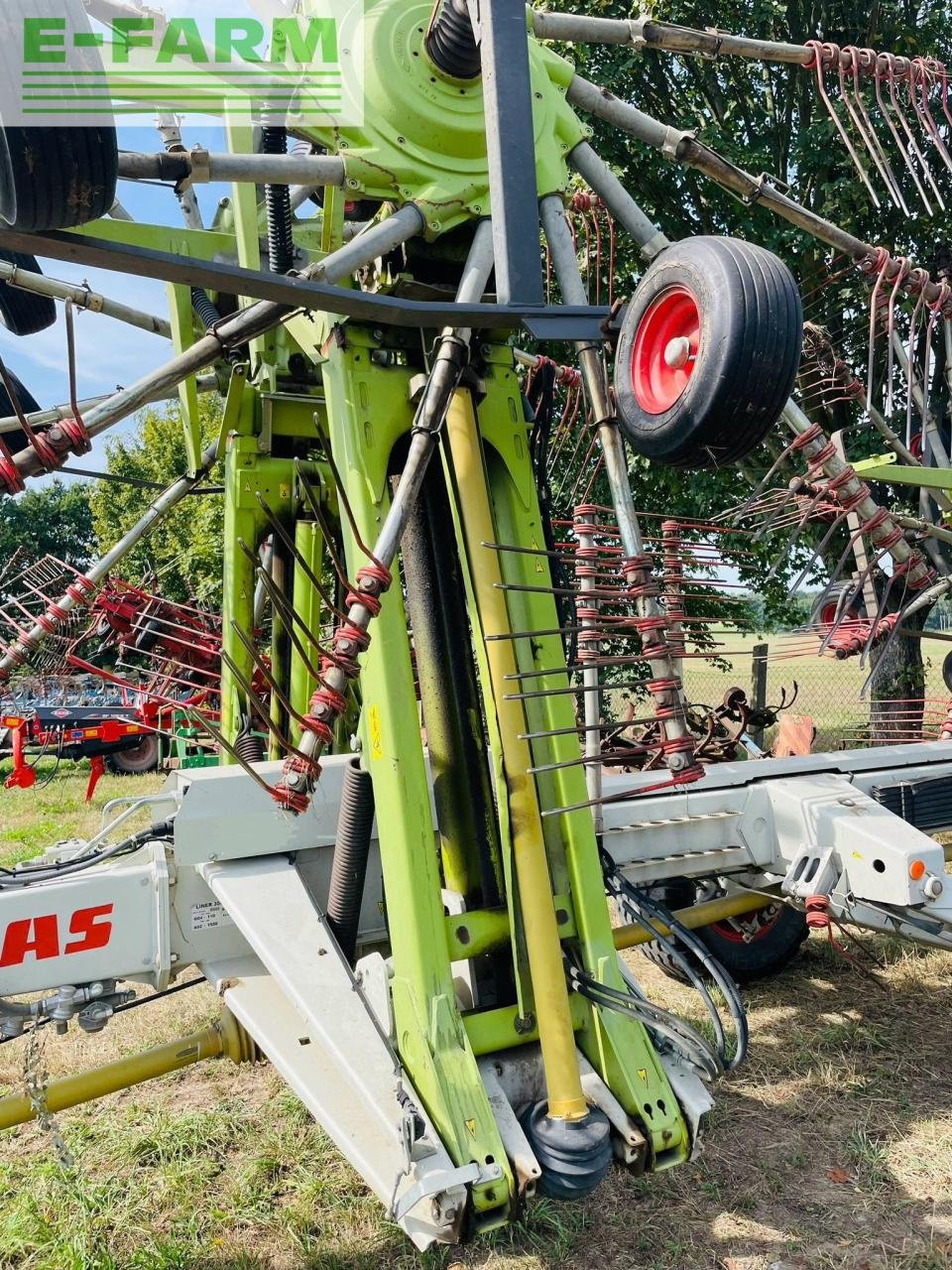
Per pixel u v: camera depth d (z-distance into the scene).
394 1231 2.83
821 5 7.45
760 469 6.83
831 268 7.30
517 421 2.80
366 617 2.10
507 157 2.04
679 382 2.30
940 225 7.29
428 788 2.45
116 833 8.01
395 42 2.56
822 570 7.45
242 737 4.17
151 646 6.48
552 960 2.30
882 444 6.79
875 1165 3.06
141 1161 3.24
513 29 2.06
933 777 3.99
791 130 7.84
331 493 4.24
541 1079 2.40
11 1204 3.01
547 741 2.64
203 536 14.12
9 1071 3.93
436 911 2.33
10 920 2.54
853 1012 4.21
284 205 3.26
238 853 2.78
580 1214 2.88
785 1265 2.63
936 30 7.66
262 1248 2.79
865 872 3.28
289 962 2.42
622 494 2.45
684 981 4.53
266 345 3.85
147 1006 4.54
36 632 4.29
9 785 11.12
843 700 9.75
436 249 2.70
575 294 2.62
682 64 7.82
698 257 2.21
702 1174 3.06
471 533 2.52
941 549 4.94
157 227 3.16
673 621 2.58
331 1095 2.19
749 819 3.62
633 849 3.41
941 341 4.88
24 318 4.17
